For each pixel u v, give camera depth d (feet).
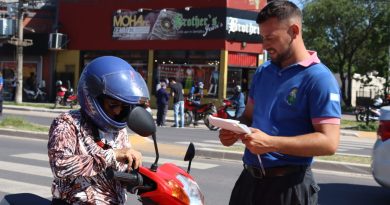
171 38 95.91
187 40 94.22
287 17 10.43
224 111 61.72
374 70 134.62
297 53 10.71
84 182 10.07
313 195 11.10
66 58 109.40
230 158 37.04
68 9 108.17
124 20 101.24
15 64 114.62
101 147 10.23
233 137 10.47
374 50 128.26
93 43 105.50
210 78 92.27
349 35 127.13
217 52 91.56
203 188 27.22
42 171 30.17
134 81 9.89
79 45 107.24
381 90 129.29
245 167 11.66
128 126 9.64
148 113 9.84
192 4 93.66
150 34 98.17
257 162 11.16
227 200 24.76
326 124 10.23
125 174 9.38
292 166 10.89
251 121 12.05
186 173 10.82
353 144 54.39
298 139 10.11
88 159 9.58
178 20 94.94
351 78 139.44
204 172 31.73
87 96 9.93
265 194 11.06
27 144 41.81
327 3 123.85
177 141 48.32
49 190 25.36
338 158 36.17
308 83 10.53
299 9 10.68
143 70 99.76
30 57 113.19
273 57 10.93
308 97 10.52
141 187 9.71
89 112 10.00
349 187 29.19
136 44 99.86
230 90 92.17
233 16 91.40
